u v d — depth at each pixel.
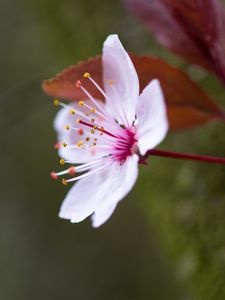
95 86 0.11
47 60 0.26
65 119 0.11
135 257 0.29
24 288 0.32
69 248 0.31
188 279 0.13
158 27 0.12
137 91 0.10
